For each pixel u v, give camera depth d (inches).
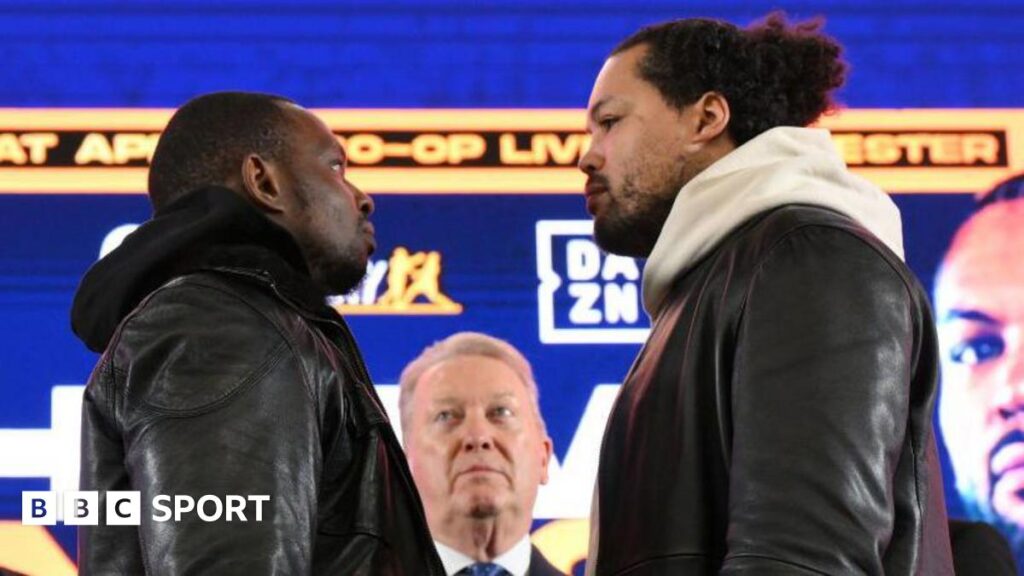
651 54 95.0
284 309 82.2
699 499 81.6
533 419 159.5
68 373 189.6
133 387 77.2
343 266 92.4
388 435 85.4
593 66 207.2
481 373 158.9
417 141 202.1
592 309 194.7
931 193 204.2
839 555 73.3
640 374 88.1
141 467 75.4
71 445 187.0
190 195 87.0
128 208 199.0
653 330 89.5
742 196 87.0
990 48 210.4
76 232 197.0
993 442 193.6
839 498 74.0
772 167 87.7
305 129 92.4
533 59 206.7
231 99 91.7
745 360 78.8
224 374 76.7
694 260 87.6
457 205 199.6
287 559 73.5
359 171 200.1
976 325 199.0
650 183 93.8
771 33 95.8
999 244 202.8
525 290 195.9
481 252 197.5
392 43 206.7
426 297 194.9
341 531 81.5
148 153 201.3
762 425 76.4
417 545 85.1
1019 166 206.7
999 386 195.8
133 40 205.5
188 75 205.2
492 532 155.3
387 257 196.2
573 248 198.1
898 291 79.6
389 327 193.3
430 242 197.6
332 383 81.6
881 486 75.1
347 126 203.0
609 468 87.7
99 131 201.3
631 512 84.4
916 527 79.0
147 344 78.0
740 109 93.6
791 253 80.7
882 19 210.8
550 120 204.2
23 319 191.6
